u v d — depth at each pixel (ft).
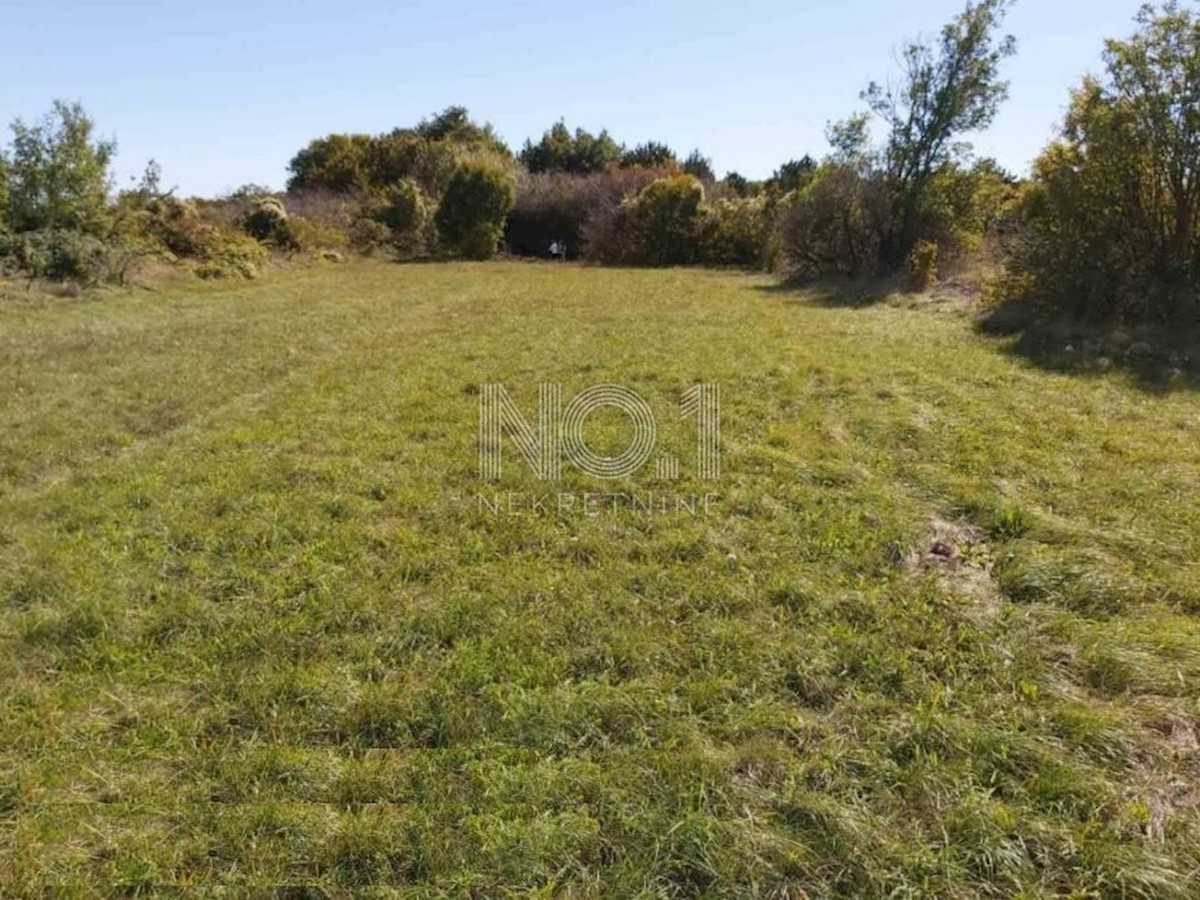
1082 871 7.41
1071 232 36.96
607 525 15.17
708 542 14.26
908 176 59.62
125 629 11.59
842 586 12.67
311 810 8.21
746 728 9.41
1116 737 8.98
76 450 19.98
